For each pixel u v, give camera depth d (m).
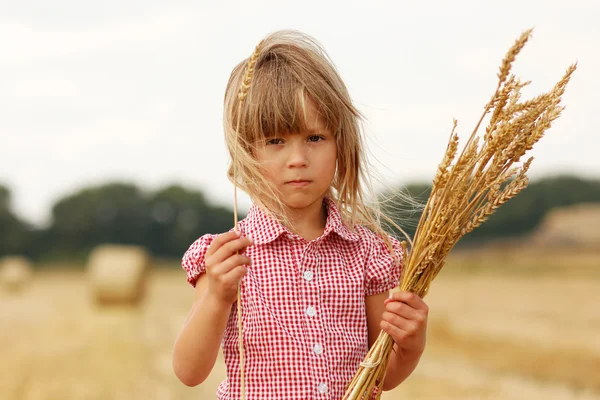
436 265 2.31
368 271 2.42
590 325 12.45
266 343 2.24
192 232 59.16
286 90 2.23
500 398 6.86
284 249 2.33
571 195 43.09
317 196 2.30
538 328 12.15
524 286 21.50
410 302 2.25
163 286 29.92
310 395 2.21
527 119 2.12
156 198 59.22
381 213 2.48
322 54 2.40
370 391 2.24
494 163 2.19
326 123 2.28
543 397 6.95
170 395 7.05
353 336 2.32
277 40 2.39
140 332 12.77
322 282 2.31
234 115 2.34
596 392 7.39
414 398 6.84
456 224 2.27
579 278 24.25
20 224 55.78
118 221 58.19
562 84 2.13
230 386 2.30
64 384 7.62
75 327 13.55
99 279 18.45
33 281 36.06
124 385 7.56
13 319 15.38
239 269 2.10
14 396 7.07
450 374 8.27
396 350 2.40
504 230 42.00
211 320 2.13
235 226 2.16
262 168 2.28
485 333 11.48
